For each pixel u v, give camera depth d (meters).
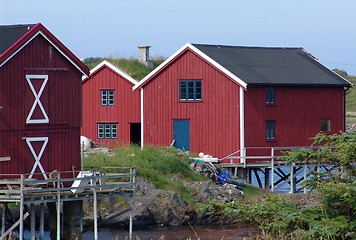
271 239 21.58
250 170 49.94
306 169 46.34
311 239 21.09
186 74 50.91
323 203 22.14
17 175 29.91
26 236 34.00
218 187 43.00
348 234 20.95
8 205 35.19
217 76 50.00
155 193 39.78
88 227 37.44
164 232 37.28
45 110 31.75
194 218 39.62
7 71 30.33
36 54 31.41
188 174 43.72
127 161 42.38
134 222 38.41
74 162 33.00
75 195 30.56
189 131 50.81
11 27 32.00
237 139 49.22
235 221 39.34
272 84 50.12
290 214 21.77
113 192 32.03
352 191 21.22
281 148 49.12
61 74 32.47
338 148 22.72
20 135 30.83
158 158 44.00
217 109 49.97
